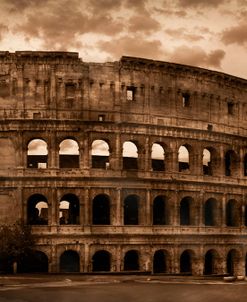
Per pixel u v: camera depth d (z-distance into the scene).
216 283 82.44
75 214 115.12
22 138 104.19
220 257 114.50
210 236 113.12
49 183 103.56
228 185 117.12
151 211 107.81
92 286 76.62
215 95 118.75
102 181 105.19
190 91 115.12
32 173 103.69
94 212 114.25
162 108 111.50
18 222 100.38
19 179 102.94
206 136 115.56
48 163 104.25
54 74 106.00
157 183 108.88
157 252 116.00
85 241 103.31
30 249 98.75
